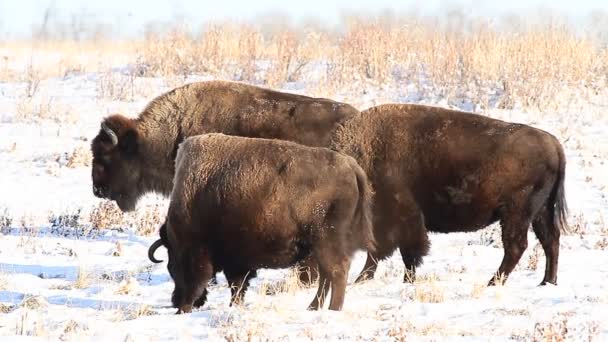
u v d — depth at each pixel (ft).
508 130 114.21
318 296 94.73
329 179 93.35
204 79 265.75
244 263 97.14
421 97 240.32
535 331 83.05
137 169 142.00
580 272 122.01
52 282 115.34
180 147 100.63
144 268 125.80
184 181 97.86
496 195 113.91
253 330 83.61
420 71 266.16
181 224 97.86
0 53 345.92
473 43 265.13
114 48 365.40
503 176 113.19
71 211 166.91
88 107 240.94
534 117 226.79
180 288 99.19
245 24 297.94
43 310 96.68
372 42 267.80
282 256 95.40
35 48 369.09
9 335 84.53
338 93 243.19
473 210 115.03
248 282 102.99
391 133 116.88
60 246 139.64
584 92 247.70
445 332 85.30
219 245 97.35
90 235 149.18
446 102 236.02
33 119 229.45
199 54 280.51
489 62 253.03
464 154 114.01
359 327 86.79
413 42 278.46
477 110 229.66
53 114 233.35
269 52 292.61
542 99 237.25
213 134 99.19
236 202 94.84
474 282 113.39
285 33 283.79
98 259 132.46
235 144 97.35
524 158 112.88
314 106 130.82
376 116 118.42
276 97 133.59
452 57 254.27
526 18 276.21
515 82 242.99
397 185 116.16
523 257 134.92
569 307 96.58
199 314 93.30
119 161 142.51
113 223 157.07
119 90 252.42
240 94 135.23
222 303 104.47
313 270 108.37
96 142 144.15
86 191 182.39
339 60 263.70
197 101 136.87
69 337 83.20
